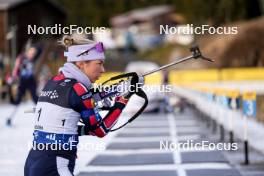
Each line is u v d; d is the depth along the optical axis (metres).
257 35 149.50
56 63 85.75
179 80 120.00
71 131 15.45
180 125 58.22
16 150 39.62
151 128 55.69
